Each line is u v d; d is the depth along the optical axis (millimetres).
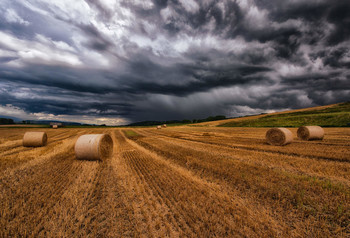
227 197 4328
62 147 12984
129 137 24141
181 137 22000
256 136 20922
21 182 5414
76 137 22984
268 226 3242
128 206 3945
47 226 3232
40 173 6359
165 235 3031
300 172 6352
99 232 3117
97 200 4289
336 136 16828
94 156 8570
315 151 10078
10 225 3223
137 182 5555
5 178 5816
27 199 4293
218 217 3529
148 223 3352
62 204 4004
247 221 3381
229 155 9531
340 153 9352
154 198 4387
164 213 3699
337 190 4578
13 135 24953
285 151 10438
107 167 7426
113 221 3455
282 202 4090
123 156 10047
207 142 15930
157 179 5766
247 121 54250
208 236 2992
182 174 6312
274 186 4977
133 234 3074
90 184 5266
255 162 7910
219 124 60812
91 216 3559
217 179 5738
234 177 5852
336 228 3139
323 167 6781
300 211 3730
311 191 4621
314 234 2996
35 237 2988
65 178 5852
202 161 8164
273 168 6887
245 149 11617
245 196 4477
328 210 3738
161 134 28344
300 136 16234
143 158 9328
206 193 4645
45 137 13969
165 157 9523
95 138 8695
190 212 3707
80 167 7340
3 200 4223
